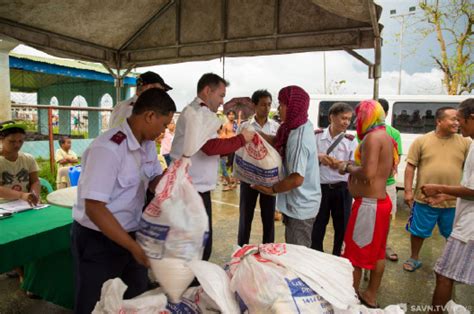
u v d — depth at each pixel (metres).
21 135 2.87
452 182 3.34
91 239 1.74
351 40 3.61
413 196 3.61
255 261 1.21
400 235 4.81
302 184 2.44
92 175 1.50
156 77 2.72
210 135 1.84
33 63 9.45
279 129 2.51
